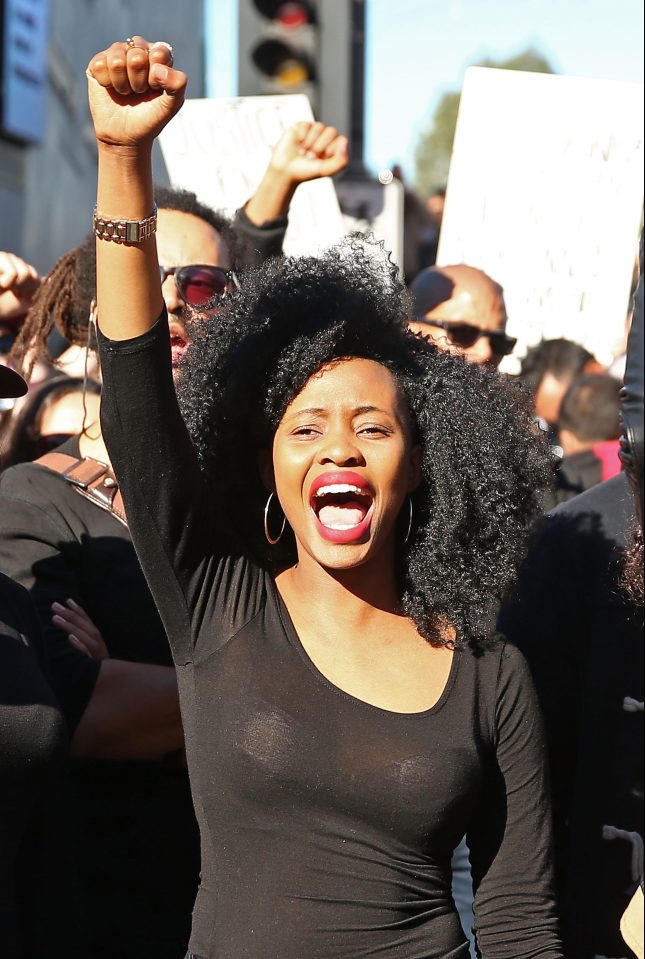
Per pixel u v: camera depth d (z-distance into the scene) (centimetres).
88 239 317
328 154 348
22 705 232
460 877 354
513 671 223
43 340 323
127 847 271
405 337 238
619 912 260
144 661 280
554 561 278
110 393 212
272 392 225
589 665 269
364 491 220
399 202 711
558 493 430
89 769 273
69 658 266
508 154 462
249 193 459
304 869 208
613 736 264
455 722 215
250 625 221
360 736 211
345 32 571
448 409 234
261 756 209
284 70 571
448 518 231
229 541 229
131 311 210
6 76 1370
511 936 219
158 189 330
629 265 460
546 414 524
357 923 206
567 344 521
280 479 225
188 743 219
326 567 222
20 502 282
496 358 421
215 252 308
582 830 267
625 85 461
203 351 238
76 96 1864
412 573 229
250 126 460
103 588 281
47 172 1694
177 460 216
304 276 234
